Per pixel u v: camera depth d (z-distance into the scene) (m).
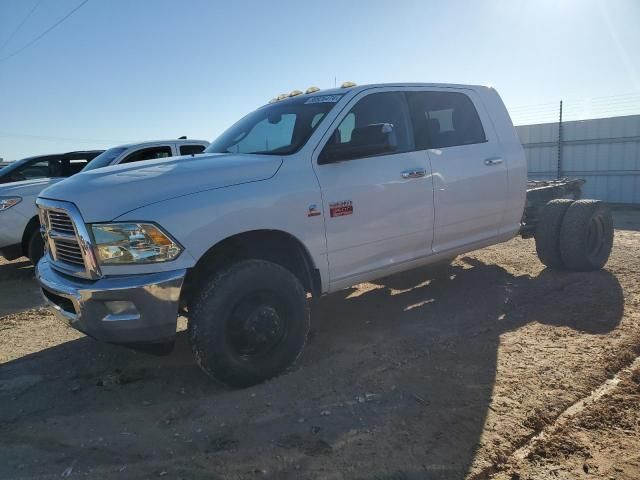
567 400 3.33
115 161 8.19
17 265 9.19
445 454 2.82
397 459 2.79
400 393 3.50
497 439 2.93
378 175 4.35
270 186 3.76
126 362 4.29
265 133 4.53
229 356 3.54
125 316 3.30
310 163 4.02
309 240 3.95
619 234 9.62
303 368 3.95
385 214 4.39
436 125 4.98
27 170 9.46
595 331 4.40
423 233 4.73
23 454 3.02
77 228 3.37
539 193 6.75
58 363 4.38
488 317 4.89
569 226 6.00
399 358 4.06
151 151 8.60
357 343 4.41
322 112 4.32
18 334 5.21
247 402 3.47
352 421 3.18
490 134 5.42
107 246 3.29
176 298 3.34
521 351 4.07
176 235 3.33
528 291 5.61
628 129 16.64
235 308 3.54
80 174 3.95
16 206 7.55
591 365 3.77
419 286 6.06
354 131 4.14
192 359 4.27
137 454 2.96
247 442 3.02
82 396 3.74
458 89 5.32
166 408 3.47
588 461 2.75
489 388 3.51
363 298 5.71
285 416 3.27
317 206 3.97
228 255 3.86
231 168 3.74
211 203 3.49
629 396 3.37
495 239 5.54
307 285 4.17
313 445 2.95
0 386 3.98
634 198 16.77
